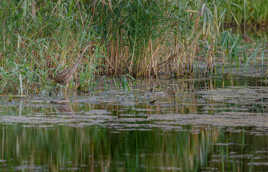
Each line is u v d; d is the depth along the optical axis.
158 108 20.31
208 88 25.69
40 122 17.80
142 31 28.67
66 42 26.19
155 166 12.85
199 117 18.53
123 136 15.76
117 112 19.52
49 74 26.75
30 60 25.50
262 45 42.53
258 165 12.89
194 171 12.42
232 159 13.43
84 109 20.14
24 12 24.23
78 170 12.54
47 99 22.42
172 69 31.00
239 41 31.61
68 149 14.37
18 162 13.20
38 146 14.67
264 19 58.62
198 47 32.44
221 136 15.79
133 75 29.81
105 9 28.52
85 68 26.66
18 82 23.88
